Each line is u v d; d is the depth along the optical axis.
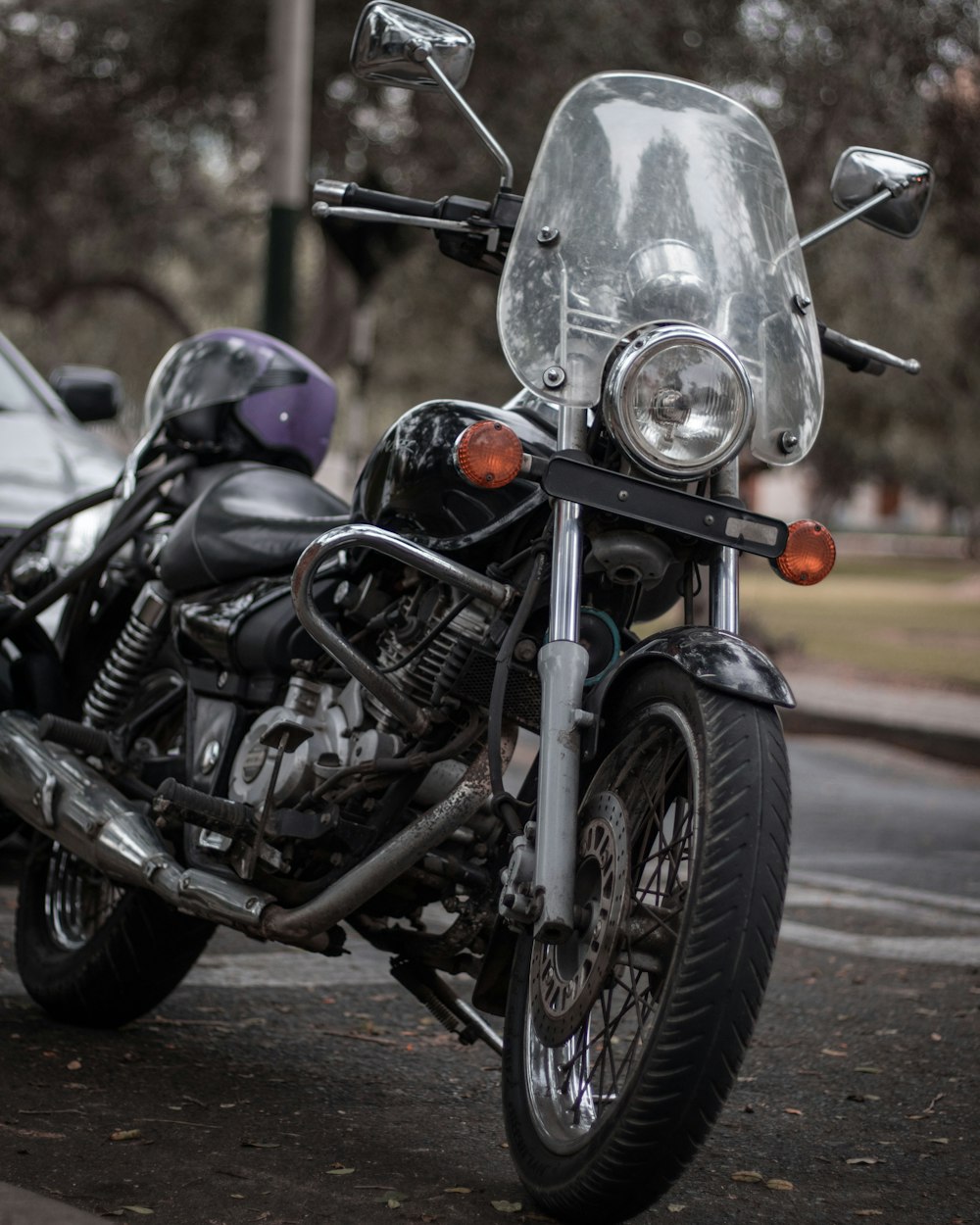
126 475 4.68
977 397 24.31
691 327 3.34
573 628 3.33
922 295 19.33
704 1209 3.41
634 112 3.72
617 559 3.41
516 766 9.24
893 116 15.38
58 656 4.91
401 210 3.83
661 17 15.49
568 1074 3.43
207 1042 4.51
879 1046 4.77
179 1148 3.59
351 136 16.62
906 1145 3.91
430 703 3.71
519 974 3.58
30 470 6.85
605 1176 3.10
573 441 3.45
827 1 15.49
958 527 80.75
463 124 15.17
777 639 19.97
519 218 3.67
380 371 28.28
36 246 20.48
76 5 16.97
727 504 3.39
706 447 3.31
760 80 15.94
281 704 4.09
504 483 3.39
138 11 16.55
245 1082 4.15
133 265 22.56
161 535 4.82
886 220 4.09
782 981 5.50
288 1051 4.46
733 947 3.01
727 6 15.71
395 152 16.52
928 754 12.98
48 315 22.72
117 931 4.47
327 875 3.84
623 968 3.38
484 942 3.79
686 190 3.65
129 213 20.38
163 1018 4.73
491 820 3.76
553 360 3.48
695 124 3.73
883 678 17.20
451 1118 3.95
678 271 3.56
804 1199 3.51
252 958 5.50
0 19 17.62
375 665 3.72
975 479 37.91
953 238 17.12
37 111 18.23
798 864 7.85
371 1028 4.72
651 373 3.30
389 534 3.55
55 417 7.63
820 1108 4.17
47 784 4.41
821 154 15.27
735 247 3.64
